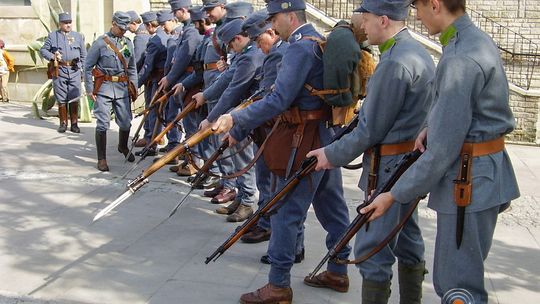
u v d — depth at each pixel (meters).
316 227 5.62
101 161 7.56
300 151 3.81
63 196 6.41
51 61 10.13
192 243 5.12
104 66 7.79
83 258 4.75
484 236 2.70
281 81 3.70
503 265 4.79
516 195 2.74
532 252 5.11
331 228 4.18
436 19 2.70
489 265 4.78
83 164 7.89
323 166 3.27
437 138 2.57
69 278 4.37
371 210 2.85
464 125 2.55
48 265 4.60
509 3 12.77
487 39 2.64
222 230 5.46
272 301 3.90
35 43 12.36
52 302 3.97
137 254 4.86
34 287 4.20
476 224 2.65
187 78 6.91
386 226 3.21
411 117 3.18
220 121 3.75
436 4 2.68
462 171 2.63
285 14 3.91
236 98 5.08
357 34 4.01
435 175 2.60
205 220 5.73
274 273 3.91
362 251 3.29
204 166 4.32
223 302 4.04
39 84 13.49
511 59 12.55
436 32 2.76
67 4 13.15
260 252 4.93
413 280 3.56
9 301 3.97
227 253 4.89
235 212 5.72
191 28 7.19
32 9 13.34
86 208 6.02
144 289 4.21
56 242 5.08
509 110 2.69
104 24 12.84
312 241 5.24
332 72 3.69
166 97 7.00
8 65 13.34
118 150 8.60
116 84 7.89
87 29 12.76
